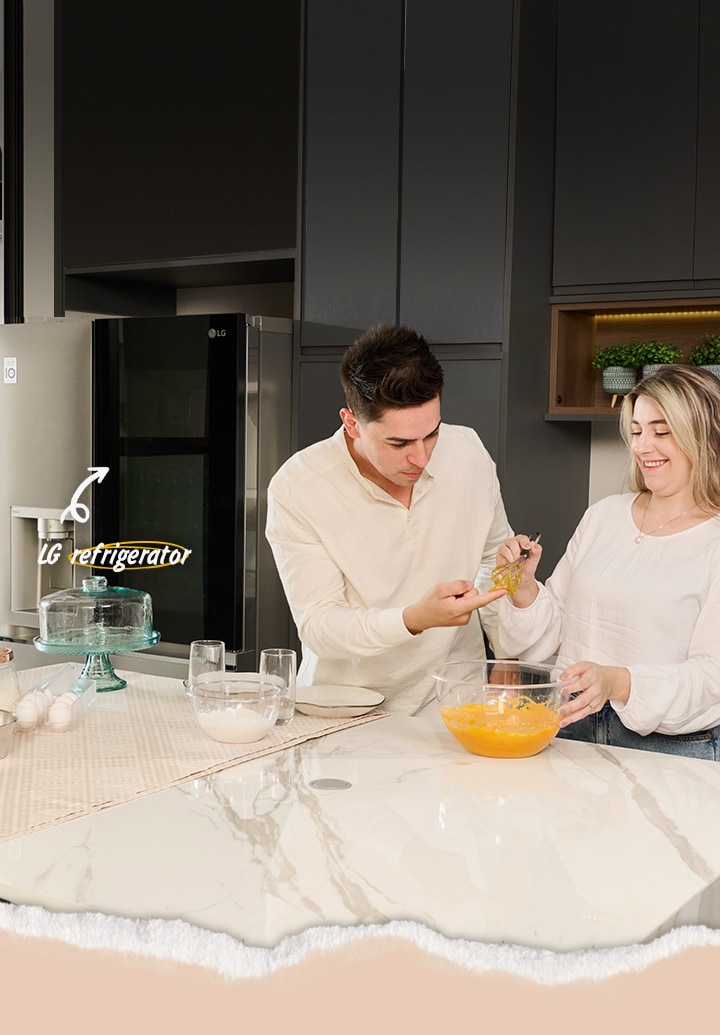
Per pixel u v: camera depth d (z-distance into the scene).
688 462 2.04
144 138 3.87
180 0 3.78
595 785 1.48
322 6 3.29
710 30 2.99
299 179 3.35
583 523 2.25
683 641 1.98
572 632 2.14
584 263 3.21
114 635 2.04
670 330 3.44
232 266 3.74
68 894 1.12
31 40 4.12
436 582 2.11
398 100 3.16
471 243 3.04
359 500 2.04
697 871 1.18
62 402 3.34
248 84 3.67
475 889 1.13
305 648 2.25
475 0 3.02
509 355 3.00
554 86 3.24
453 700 1.63
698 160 3.03
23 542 3.49
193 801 1.40
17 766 1.55
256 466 3.11
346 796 1.42
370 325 3.22
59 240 4.06
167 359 3.15
